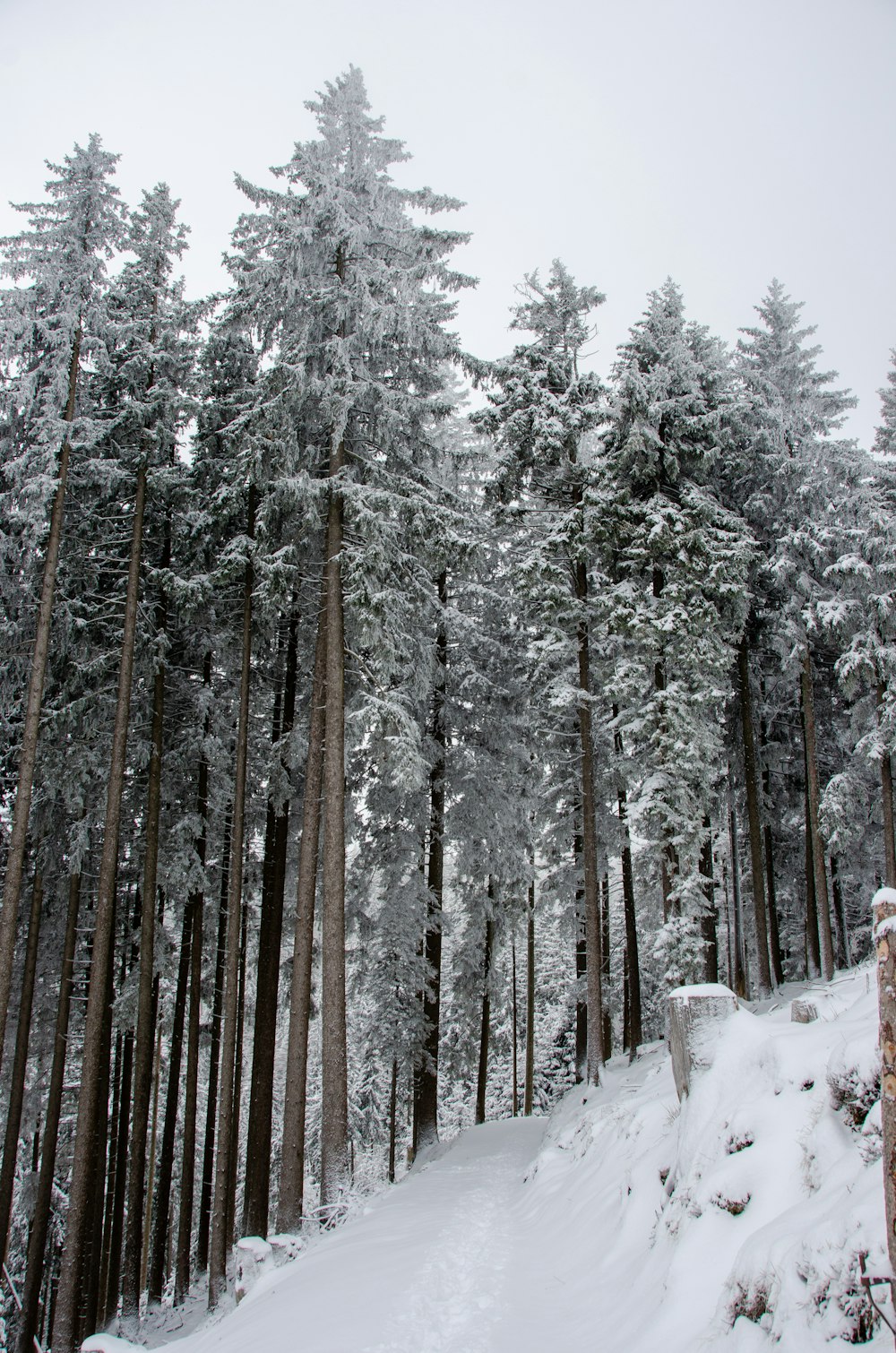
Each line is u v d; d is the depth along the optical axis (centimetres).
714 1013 780
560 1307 663
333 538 1570
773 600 2147
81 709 1612
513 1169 1445
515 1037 3117
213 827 1895
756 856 2030
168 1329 1573
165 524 1812
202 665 1908
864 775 2352
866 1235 387
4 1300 2077
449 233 1596
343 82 1627
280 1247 1134
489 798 2025
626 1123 979
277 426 1537
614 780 2064
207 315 1781
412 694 1816
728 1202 562
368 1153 3772
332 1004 1363
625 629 1670
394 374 1719
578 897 2188
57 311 1500
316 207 1498
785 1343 396
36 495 1412
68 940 1672
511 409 1772
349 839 1884
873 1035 557
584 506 1705
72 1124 2008
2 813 1773
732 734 2302
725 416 1850
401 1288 760
